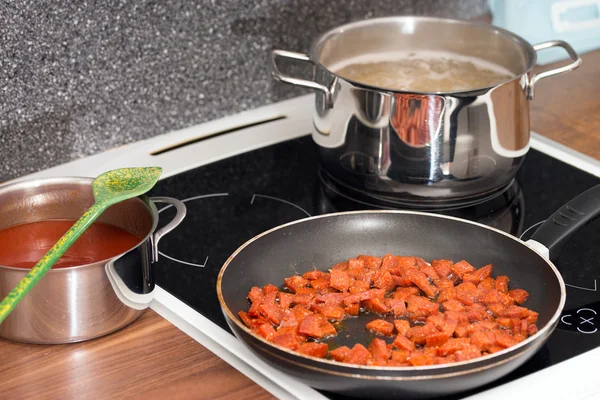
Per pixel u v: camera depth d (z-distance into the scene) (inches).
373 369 26.4
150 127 48.6
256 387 29.4
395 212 37.3
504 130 39.2
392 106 37.8
